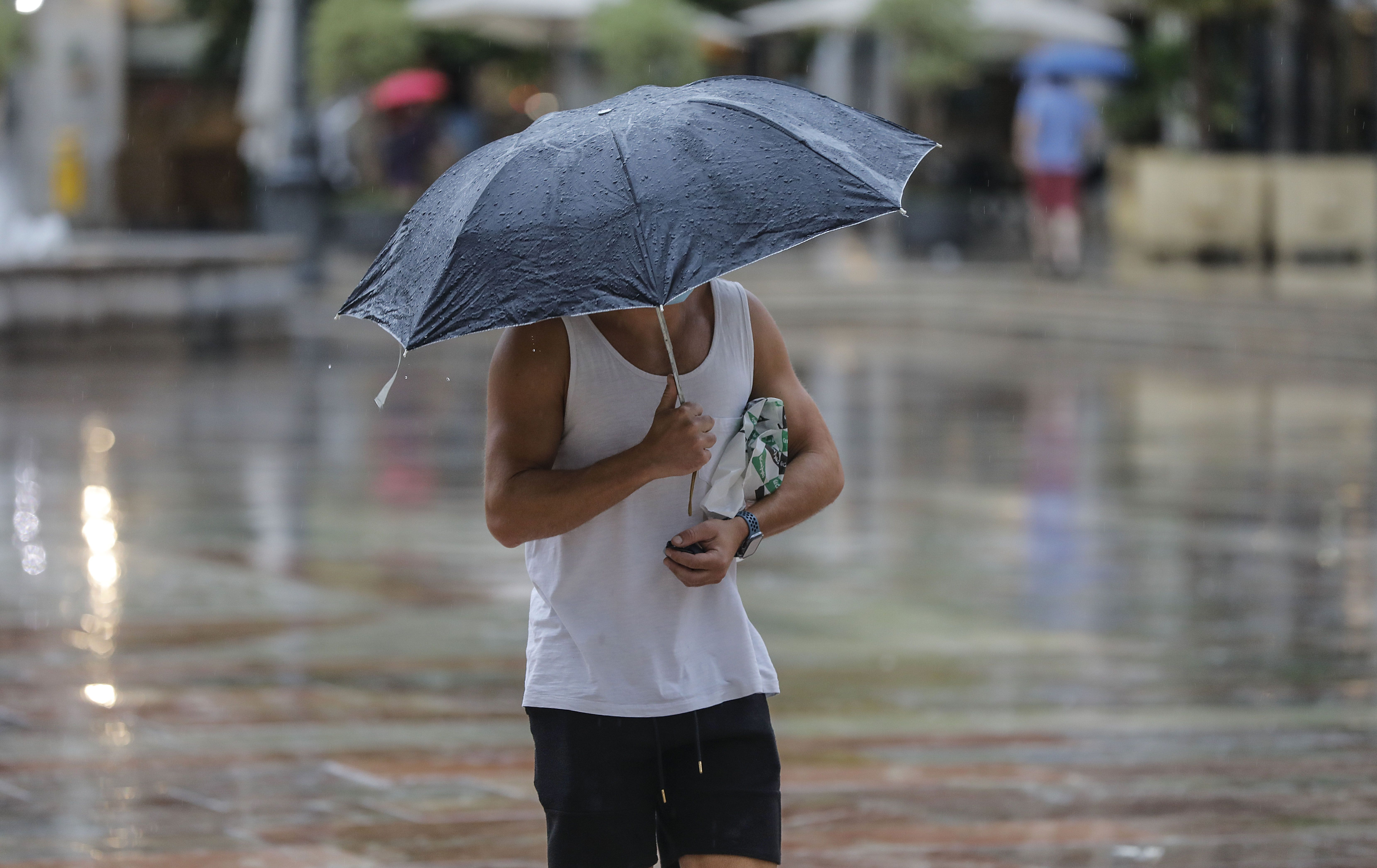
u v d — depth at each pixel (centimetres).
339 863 1523
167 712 2023
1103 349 6938
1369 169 8375
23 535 3161
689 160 962
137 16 12788
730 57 11475
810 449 1090
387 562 2958
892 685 2198
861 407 5222
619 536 1033
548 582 1045
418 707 2058
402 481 3825
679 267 922
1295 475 4034
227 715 2014
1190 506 3616
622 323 1035
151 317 6525
